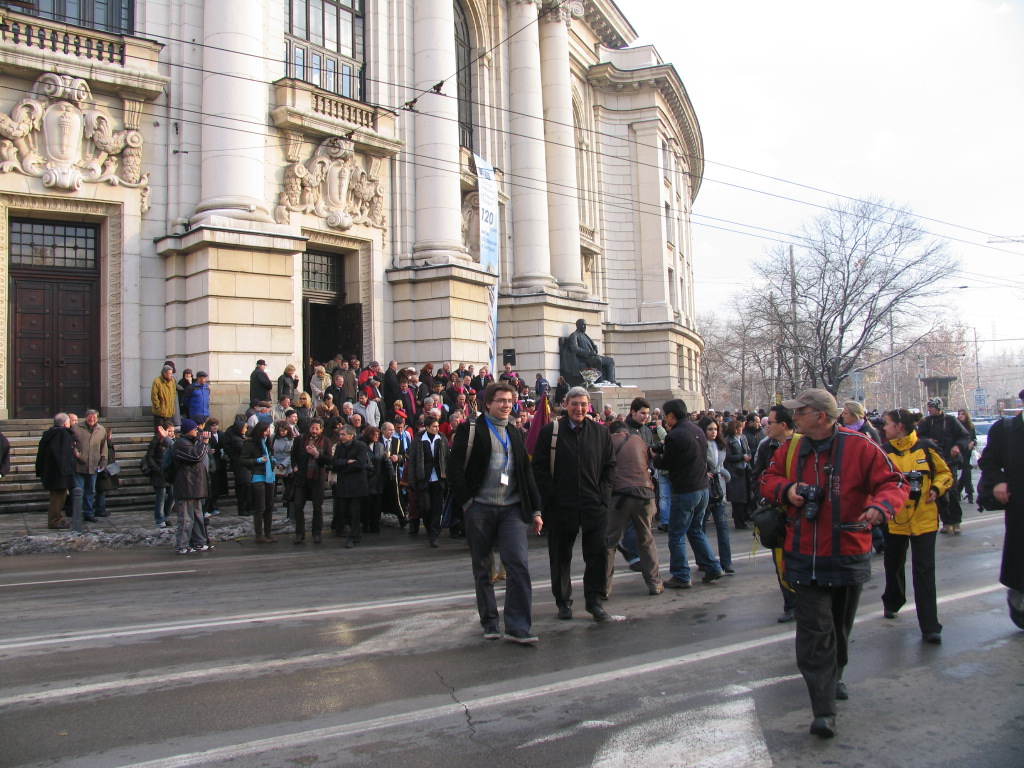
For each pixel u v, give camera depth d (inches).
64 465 463.5
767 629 261.6
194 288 701.3
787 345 1561.3
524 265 1152.2
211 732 171.5
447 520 468.8
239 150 719.1
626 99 1577.3
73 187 668.1
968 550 434.9
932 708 190.2
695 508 337.1
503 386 252.7
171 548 448.1
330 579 352.8
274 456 513.7
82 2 697.0
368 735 170.1
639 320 1550.2
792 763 158.6
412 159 910.4
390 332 884.0
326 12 860.0
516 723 177.0
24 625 263.9
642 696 195.0
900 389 3289.9
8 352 662.5
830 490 177.2
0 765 155.5
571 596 292.8
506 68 1171.3
